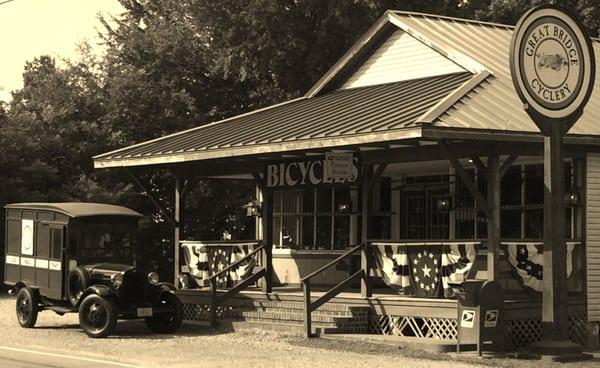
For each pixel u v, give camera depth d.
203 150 17.89
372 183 16.41
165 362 13.16
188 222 34.66
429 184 21.16
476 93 15.64
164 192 33.62
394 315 16.20
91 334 16.56
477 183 19.61
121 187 31.64
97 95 33.75
